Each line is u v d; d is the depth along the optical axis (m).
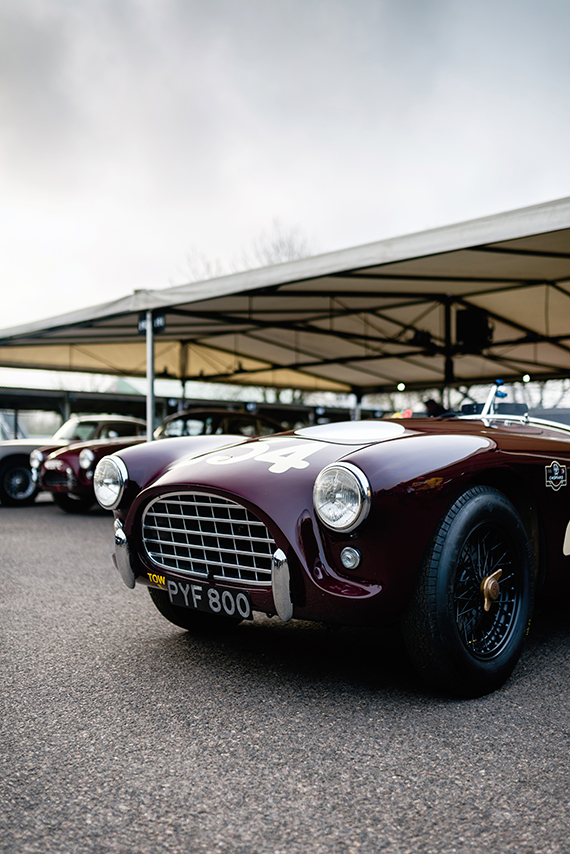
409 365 13.29
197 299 6.56
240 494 1.98
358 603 1.82
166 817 1.36
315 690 2.05
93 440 7.51
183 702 1.97
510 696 2.00
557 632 2.72
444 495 1.90
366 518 1.79
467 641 1.96
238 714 1.88
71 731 1.78
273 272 5.84
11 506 8.30
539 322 10.03
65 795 1.45
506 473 2.14
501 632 2.08
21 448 8.35
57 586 3.61
